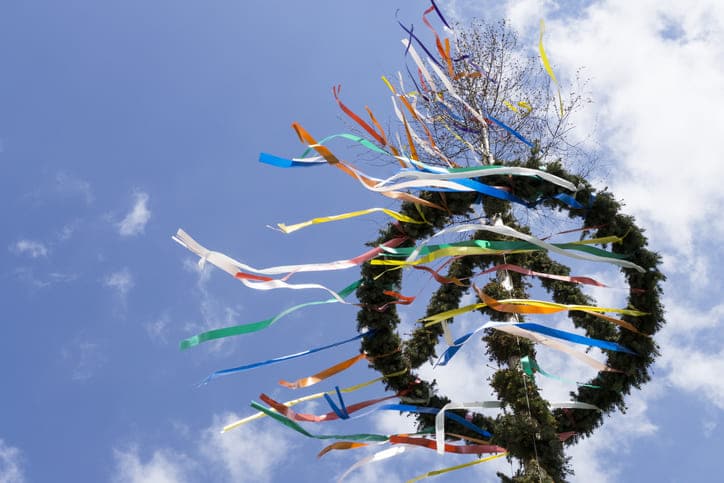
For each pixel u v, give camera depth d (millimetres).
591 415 5492
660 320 5465
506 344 5629
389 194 5672
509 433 4949
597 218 5664
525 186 5633
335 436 5590
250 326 5352
